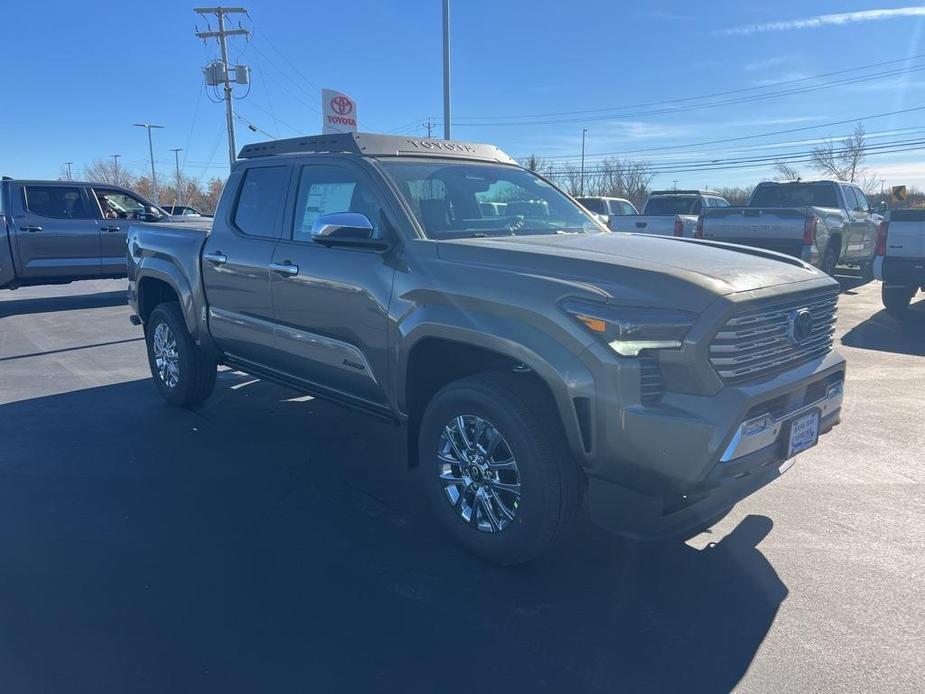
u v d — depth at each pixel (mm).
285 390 6980
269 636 3100
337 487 4691
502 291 3463
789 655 2979
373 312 4086
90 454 5242
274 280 4820
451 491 3848
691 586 3512
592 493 3334
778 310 3404
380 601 3379
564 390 3201
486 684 2811
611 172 59750
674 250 3854
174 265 5906
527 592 3465
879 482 4730
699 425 3025
